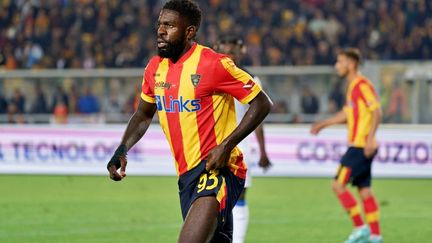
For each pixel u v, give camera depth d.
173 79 14.51
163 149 41.06
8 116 49.56
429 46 66.62
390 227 28.22
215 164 14.08
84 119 49.31
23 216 29.86
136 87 49.31
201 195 14.38
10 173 42.12
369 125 25.33
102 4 66.88
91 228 27.11
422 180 43.00
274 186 39.81
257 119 14.47
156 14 66.38
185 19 14.41
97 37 64.12
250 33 64.69
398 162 40.19
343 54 25.89
